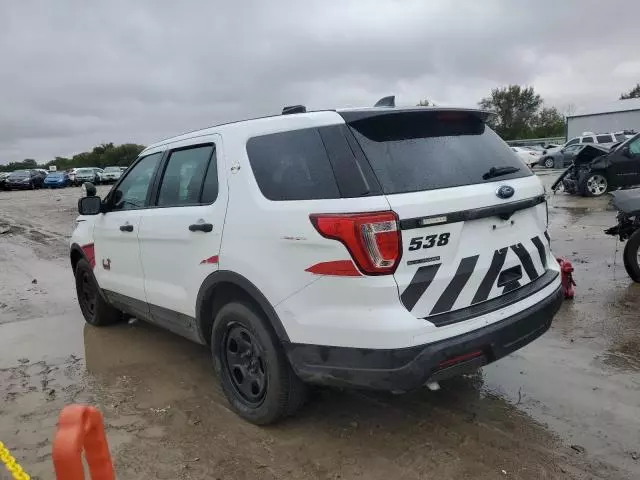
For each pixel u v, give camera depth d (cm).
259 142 345
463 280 302
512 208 321
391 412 372
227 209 352
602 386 395
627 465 304
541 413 362
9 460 186
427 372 283
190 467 323
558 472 301
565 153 3036
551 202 1487
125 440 356
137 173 479
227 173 359
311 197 305
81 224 570
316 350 305
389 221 278
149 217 432
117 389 435
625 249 636
